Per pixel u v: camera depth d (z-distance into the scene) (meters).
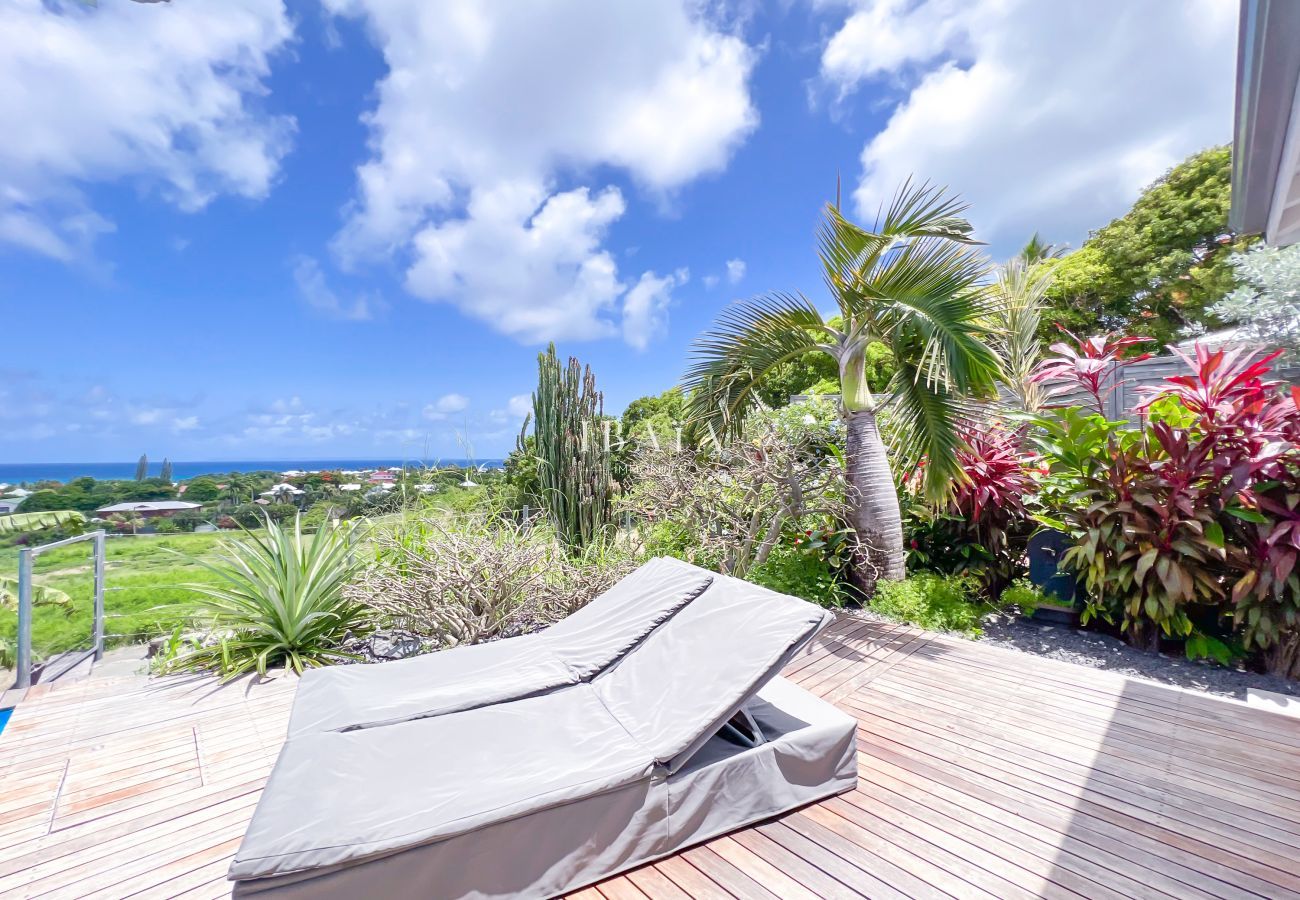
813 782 2.23
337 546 4.30
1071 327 15.68
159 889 1.86
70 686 3.57
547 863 1.74
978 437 4.92
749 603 2.59
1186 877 1.83
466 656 2.80
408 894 1.55
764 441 4.99
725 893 1.79
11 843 2.08
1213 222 14.70
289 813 1.61
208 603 4.03
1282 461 3.35
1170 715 2.92
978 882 1.83
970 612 4.40
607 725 2.16
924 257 4.48
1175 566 3.46
